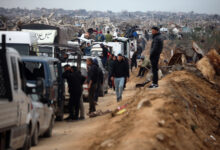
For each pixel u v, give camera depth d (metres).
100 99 41.94
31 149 17.80
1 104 13.15
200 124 25.11
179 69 43.47
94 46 62.28
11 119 14.10
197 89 37.09
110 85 54.34
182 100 24.56
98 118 28.08
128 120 19.22
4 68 14.13
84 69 37.94
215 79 46.00
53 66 26.47
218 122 30.48
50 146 18.56
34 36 39.59
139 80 60.16
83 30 115.31
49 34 49.09
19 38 36.78
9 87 14.10
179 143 16.16
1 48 14.65
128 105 24.83
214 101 35.94
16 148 15.15
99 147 15.87
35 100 19.73
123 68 33.06
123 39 77.50
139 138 14.93
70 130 23.95
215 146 21.84
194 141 18.14
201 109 30.56
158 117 18.03
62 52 41.91
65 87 32.75
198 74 42.62
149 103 20.47
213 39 80.19
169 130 16.70
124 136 16.08
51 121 22.08
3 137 13.71
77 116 29.16
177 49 49.62
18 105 14.87
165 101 21.48
